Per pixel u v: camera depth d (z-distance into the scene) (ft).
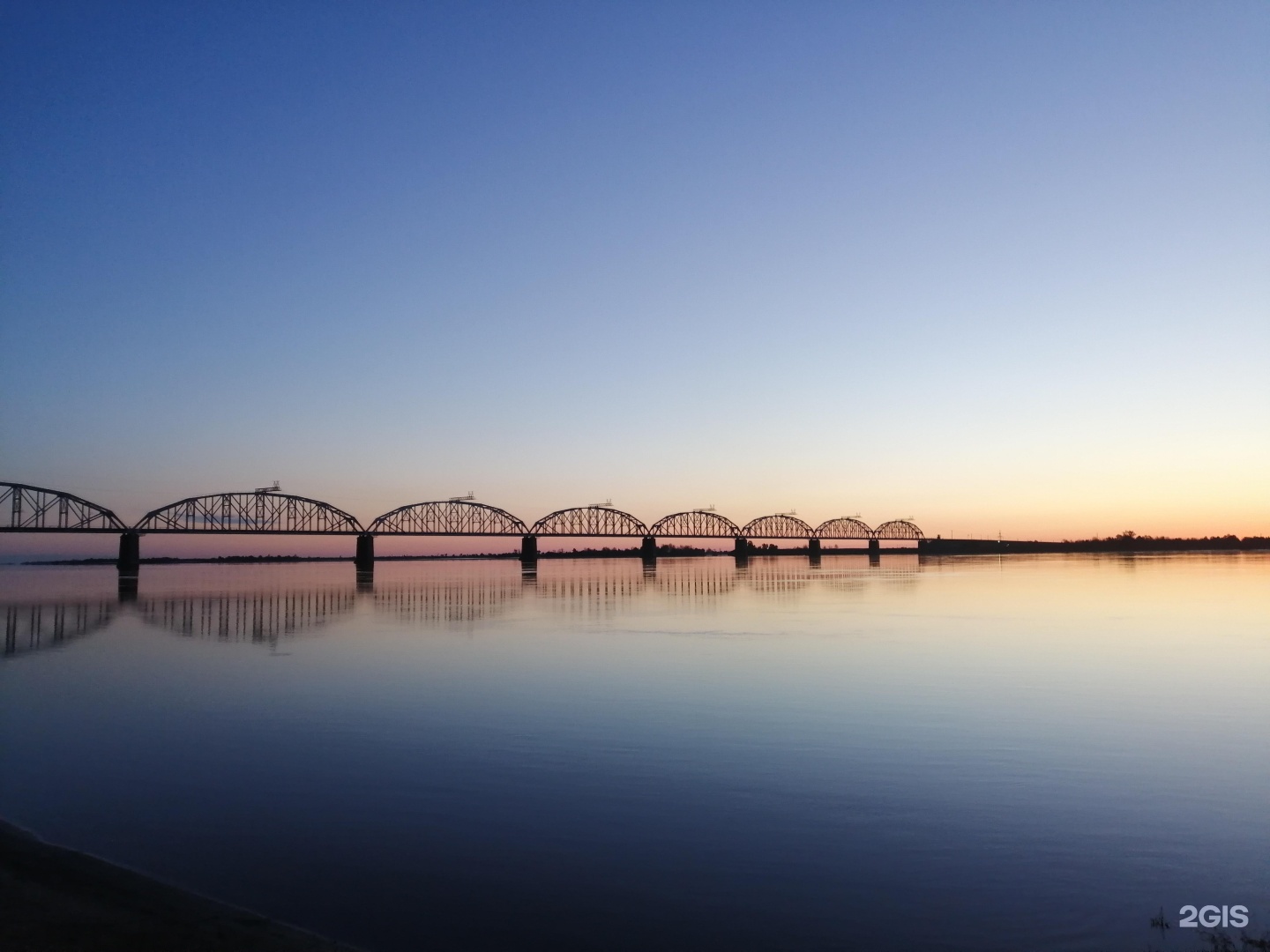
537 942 52.90
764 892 60.49
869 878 62.69
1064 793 82.94
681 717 119.55
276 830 72.74
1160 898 59.77
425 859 66.39
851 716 119.44
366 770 92.58
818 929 55.06
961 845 69.26
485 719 119.24
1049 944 53.42
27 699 141.18
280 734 111.34
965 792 83.41
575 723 116.06
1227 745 102.06
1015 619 267.39
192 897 56.59
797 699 132.98
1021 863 65.77
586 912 56.90
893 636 222.07
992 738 105.81
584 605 363.97
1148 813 77.15
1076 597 363.56
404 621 292.20
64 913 52.01
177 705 134.21
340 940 52.90
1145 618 266.16
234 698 140.36
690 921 55.98
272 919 54.65
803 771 90.58
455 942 52.85
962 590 427.74
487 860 66.08
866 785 85.61
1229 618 263.90
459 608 351.67
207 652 206.90
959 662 174.29
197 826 74.02
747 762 94.32
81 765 95.40
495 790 84.53
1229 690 139.54
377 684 153.79
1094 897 59.88
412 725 116.37
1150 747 101.19
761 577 637.30
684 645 208.44
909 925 55.72
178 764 95.66
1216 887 61.57
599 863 65.31
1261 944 52.95
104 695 144.25
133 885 58.18
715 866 65.05
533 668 171.83
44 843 67.56
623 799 81.25
